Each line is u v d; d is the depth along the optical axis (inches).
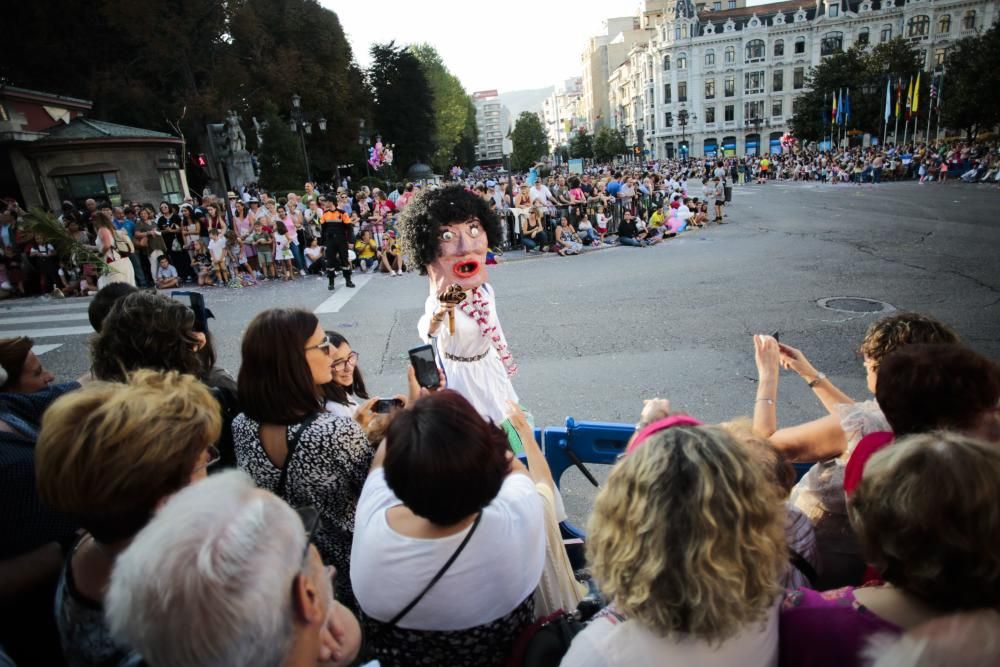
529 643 60.6
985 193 880.9
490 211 126.0
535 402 208.5
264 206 489.4
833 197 1008.9
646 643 48.4
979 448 47.1
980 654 42.3
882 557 49.6
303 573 43.6
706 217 725.3
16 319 378.9
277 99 1231.5
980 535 43.8
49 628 68.0
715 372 224.1
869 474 51.2
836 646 49.9
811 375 99.7
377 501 65.6
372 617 62.5
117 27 978.1
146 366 95.3
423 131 2278.5
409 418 58.4
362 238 505.0
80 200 692.1
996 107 1499.8
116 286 124.6
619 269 442.0
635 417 191.9
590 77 5329.7
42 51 954.7
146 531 41.5
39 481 53.6
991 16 2623.0
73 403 55.7
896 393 68.5
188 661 37.7
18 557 65.8
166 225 499.2
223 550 39.2
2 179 677.9
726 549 45.5
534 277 430.9
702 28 3125.0
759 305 311.0
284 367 77.5
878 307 293.7
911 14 2751.0
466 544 58.8
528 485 67.2
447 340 120.2
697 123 3223.4
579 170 1600.6
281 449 79.1
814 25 2913.4
